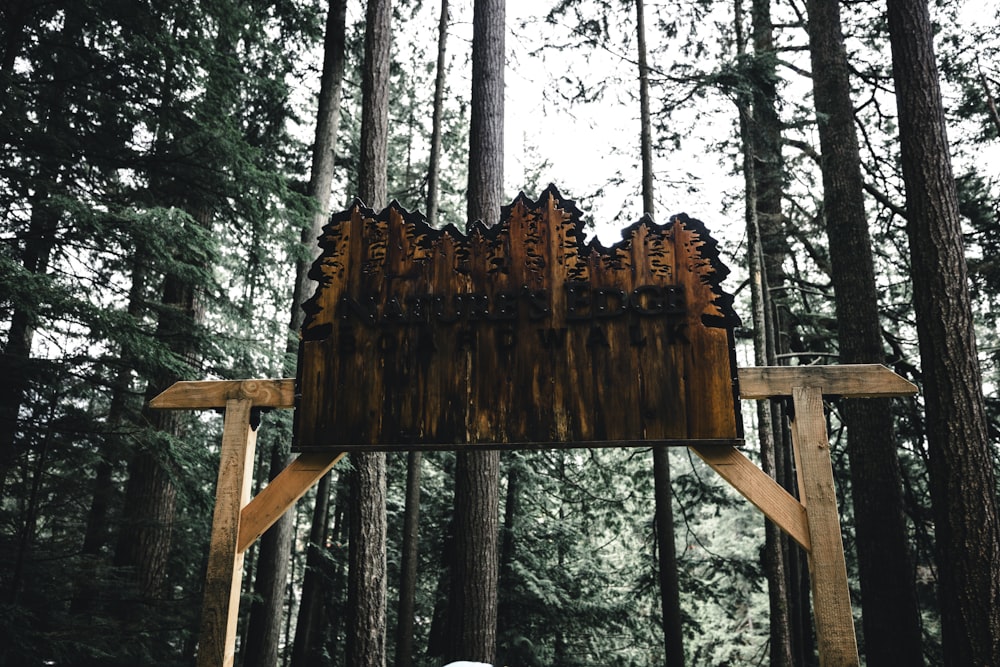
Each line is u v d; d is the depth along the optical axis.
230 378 7.53
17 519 6.07
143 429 6.40
